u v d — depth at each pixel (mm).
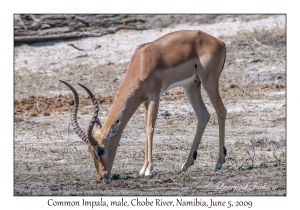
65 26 60812
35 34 58969
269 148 30109
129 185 24641
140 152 30203
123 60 52156
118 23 60438
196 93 27891
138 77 25797
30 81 48469
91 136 24234
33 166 28297
